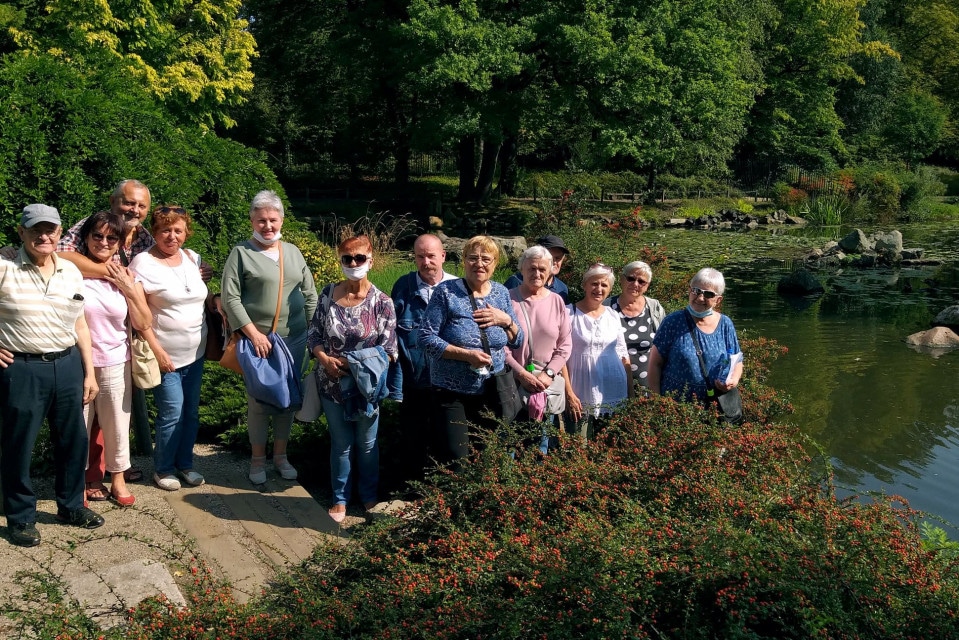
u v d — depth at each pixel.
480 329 4.65
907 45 51.06
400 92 28.33
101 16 16.17
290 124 34.50
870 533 3.27
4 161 5.87
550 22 22.45
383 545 3.70
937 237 27.47
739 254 22.59
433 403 4.76
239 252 4.95
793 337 12.02
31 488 4.20
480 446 4.76
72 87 6.54
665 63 23.77
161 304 4.72
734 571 3.09
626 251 11.77
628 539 3.29
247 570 4.11
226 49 19.89
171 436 4.91
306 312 5.30
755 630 3.21
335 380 4.81
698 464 3.94
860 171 38.16
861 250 22.22
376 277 11.12
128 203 4.76
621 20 22.55
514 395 4.77
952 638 2.91
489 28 22.08
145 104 7.29
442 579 3.18
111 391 4.55
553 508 3.86
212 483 5.17
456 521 3.91
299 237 8.86
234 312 4.84
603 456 4.15
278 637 3.11
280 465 5.34
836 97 44.44
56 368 4.11
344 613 3.17
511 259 15.88
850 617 2.99
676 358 5.03
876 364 10.34
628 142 23.44
